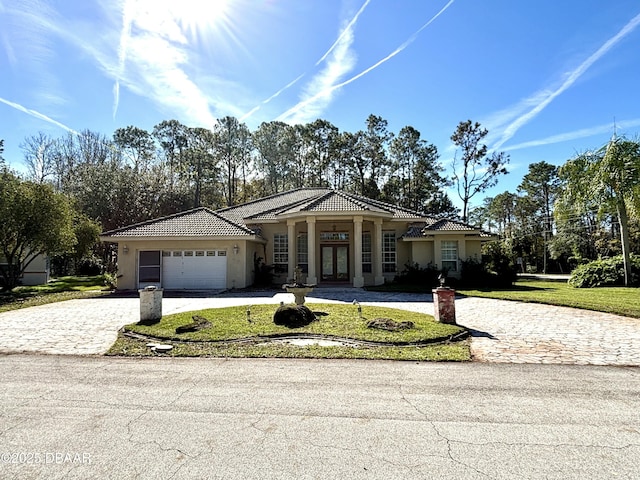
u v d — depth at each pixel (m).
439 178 45.62
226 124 47.44
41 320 10.85
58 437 3.80
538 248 51.75
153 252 19.64
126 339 8.45
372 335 8.19
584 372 5.93
